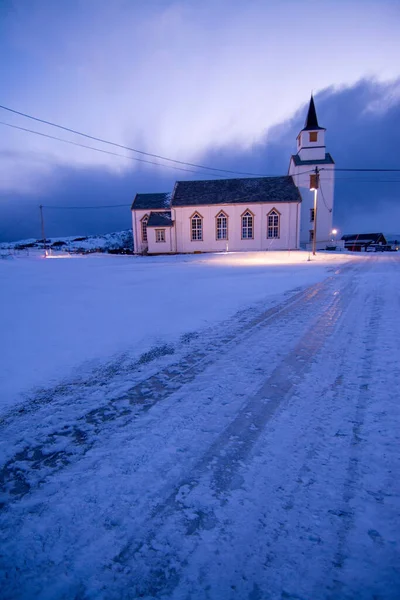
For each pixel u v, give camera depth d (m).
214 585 1.48
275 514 1.86
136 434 2.75
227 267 18.80
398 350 4.52
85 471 2.30
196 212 36.09
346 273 14.86
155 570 1.57
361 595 1.41
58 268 18.55
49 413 3.15
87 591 1.47
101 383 3.82
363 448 2.44
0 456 2.51
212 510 1.91
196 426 2.83
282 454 2.40
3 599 1.44
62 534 1.78
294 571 1.53
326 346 4.86
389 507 1.88
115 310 7.48
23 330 5.93
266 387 3.55
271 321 6.52
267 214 35.31
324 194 40.62
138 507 1.95
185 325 6.30
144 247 39.91
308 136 40.41
